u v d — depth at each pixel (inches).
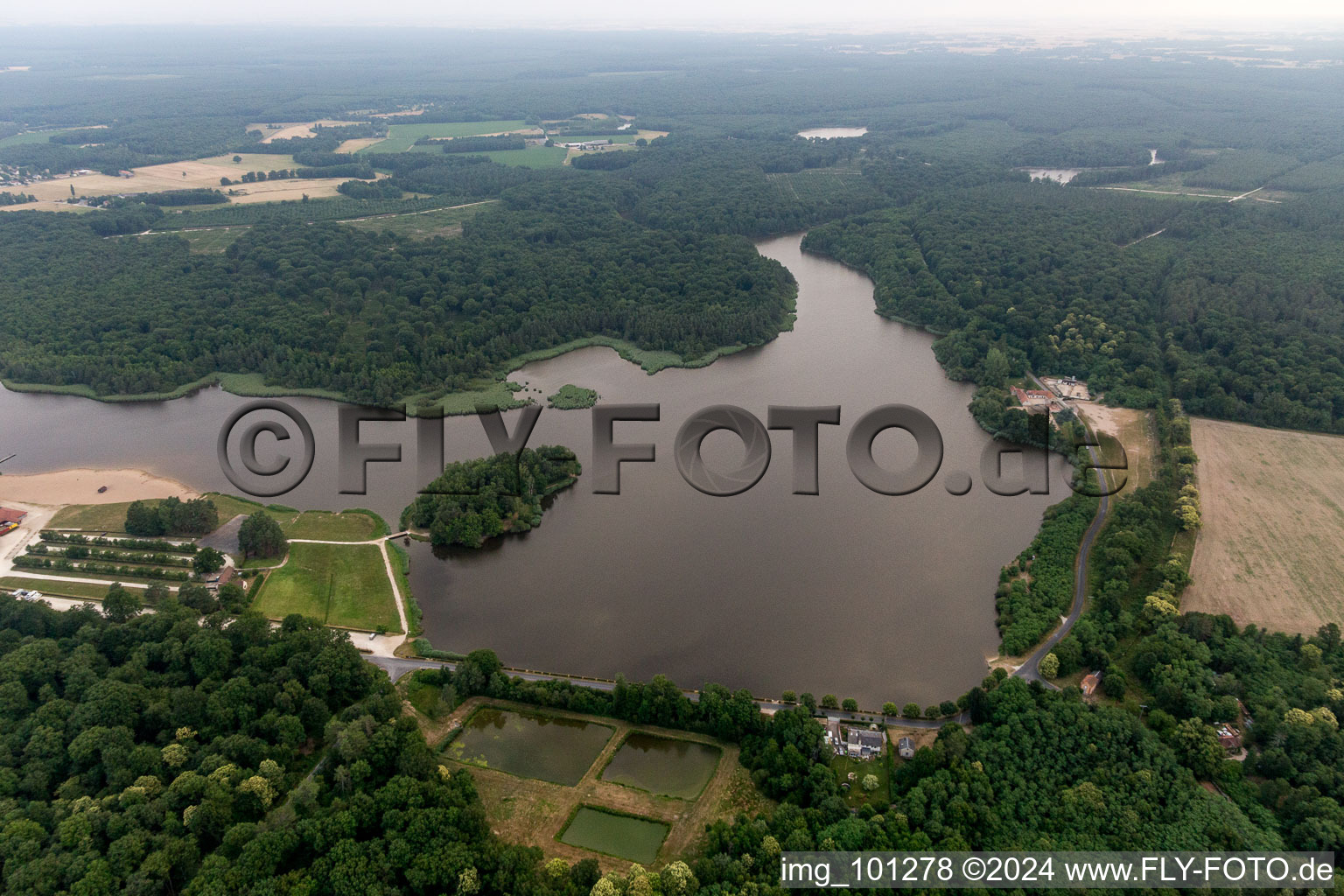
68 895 5191.9
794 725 6545.3
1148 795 6043.3
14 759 6225.4
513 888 5428.2
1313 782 6087.6
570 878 5541.3
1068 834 5787.4
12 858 5403.5
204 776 6122.1
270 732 6594.5
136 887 5275.6
